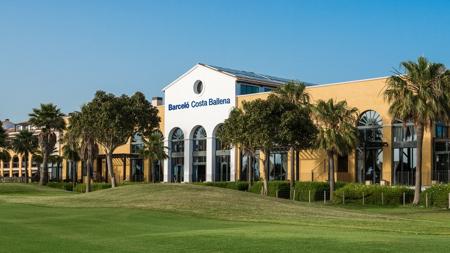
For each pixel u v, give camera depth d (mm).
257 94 67938
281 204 33844
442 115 45125
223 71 72688
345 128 52062
